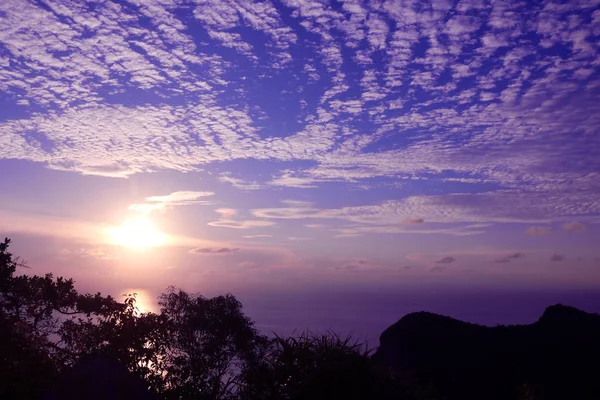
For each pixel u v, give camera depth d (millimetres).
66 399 7020
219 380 15234
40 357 10336
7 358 10000
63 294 14445
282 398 7145
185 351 15898
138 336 14844
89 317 14617
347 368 7016
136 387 7395
